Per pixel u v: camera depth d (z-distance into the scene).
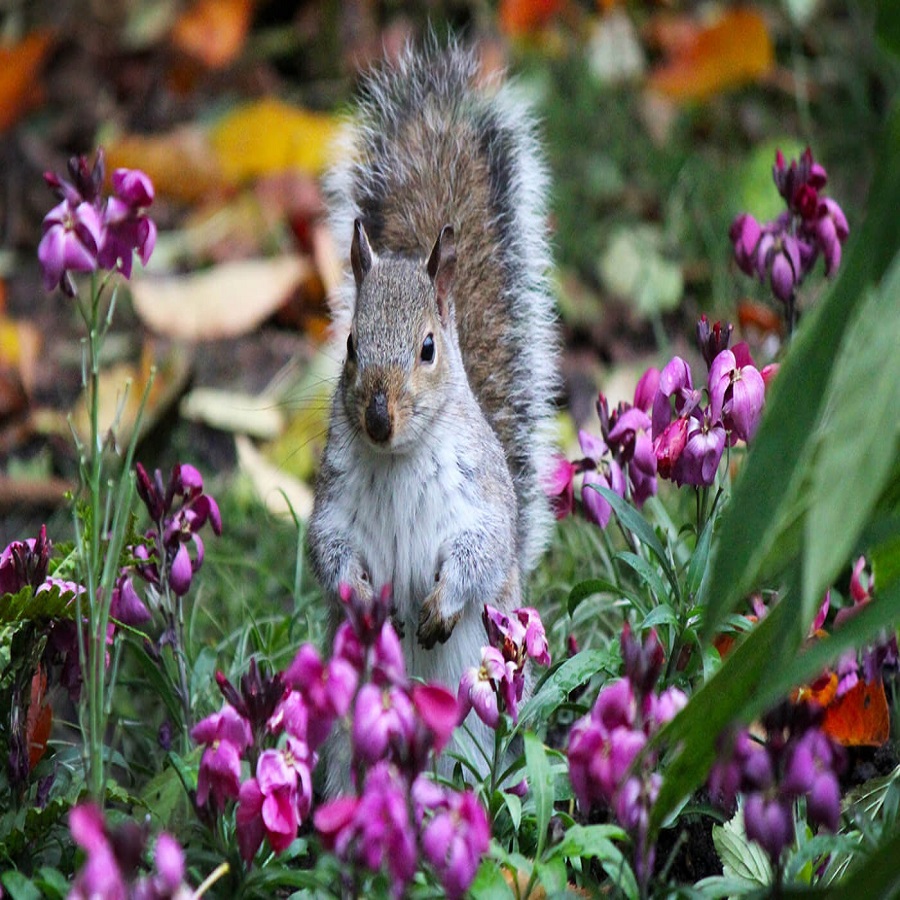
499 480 7.56
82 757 6.06
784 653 4.53
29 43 15.05
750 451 4.57
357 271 7.57
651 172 13.41
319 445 11.11
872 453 3.95
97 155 6.16
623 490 7.24
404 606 7.36
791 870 5.28
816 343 4.46
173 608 6.86
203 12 16.16
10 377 11.46
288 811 5.00
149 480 6.73
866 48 13.93
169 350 12.23
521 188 9.27
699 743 4.75
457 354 7.51
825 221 7.82
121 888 4.12
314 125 14.33
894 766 6.93
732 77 14.25
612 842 5.70
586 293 12.39
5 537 10.27
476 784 6.39
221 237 13.66
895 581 4.52
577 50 14.76
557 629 7.64
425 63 9.74
